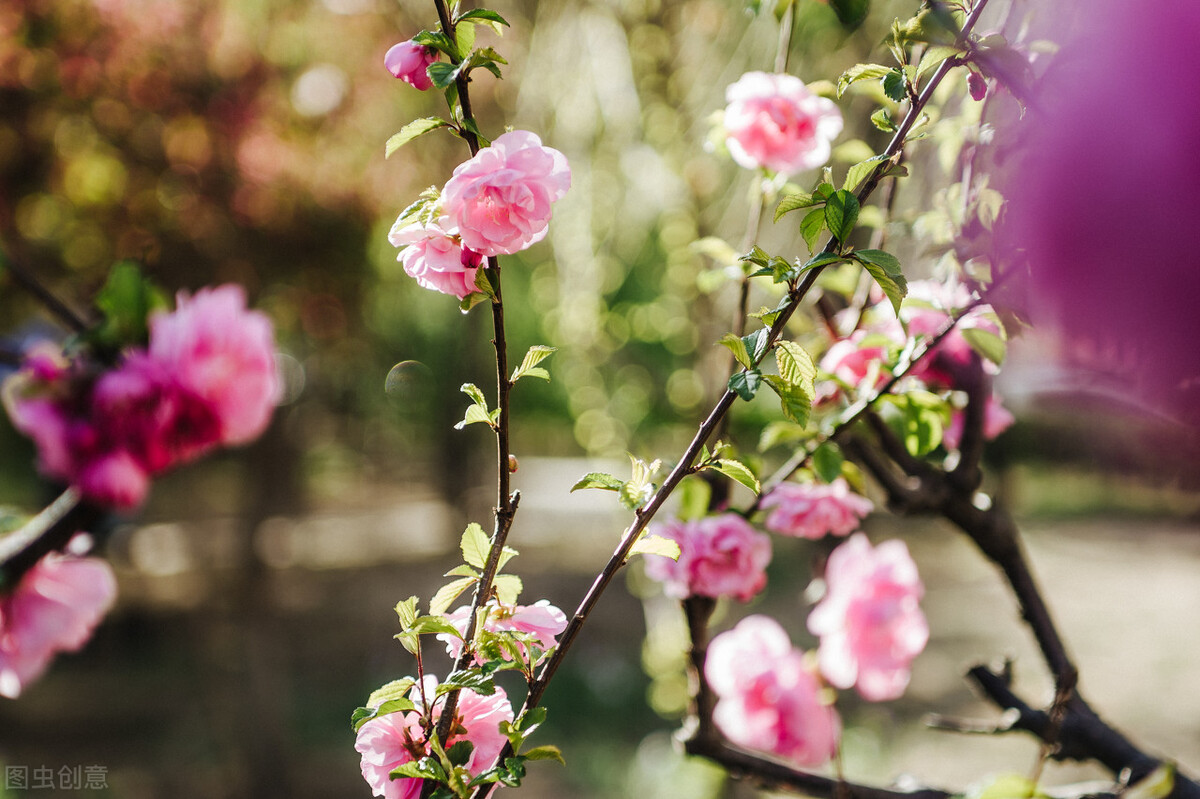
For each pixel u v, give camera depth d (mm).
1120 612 8867
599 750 6406
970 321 1274
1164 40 645
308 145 5746
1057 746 1396
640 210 4828
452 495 13461
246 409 935
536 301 6719
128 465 896
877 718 6707
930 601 9828
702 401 3459
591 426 6316
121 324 933
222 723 6410
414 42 873
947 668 7742
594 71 4043
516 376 880
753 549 1358
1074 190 688
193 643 8266
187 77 5309
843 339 1469
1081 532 11961
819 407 1520
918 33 943
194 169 5535
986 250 1116
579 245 4852
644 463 971
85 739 6691
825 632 1680
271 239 6027
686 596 1388
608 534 13805
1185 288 642
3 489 7793
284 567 11930
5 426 7832
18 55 4941
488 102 4523
